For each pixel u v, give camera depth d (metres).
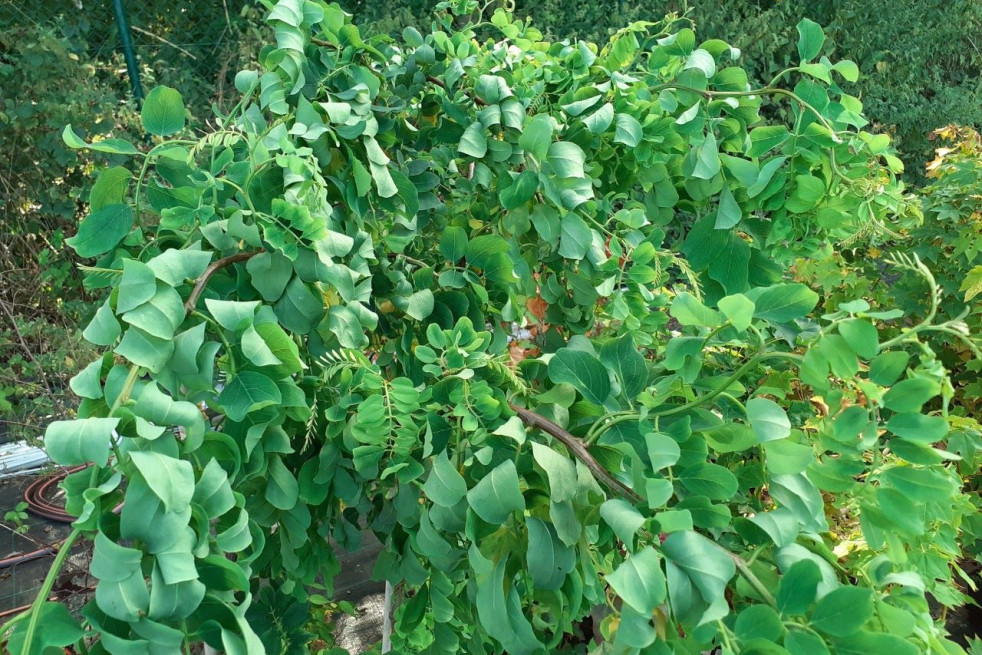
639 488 0.79
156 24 4.39
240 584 0.71
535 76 1.43
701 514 0.79
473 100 1.39
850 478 0.82
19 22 3.85
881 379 0.70
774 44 6.01
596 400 0.91
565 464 0.82
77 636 0.62
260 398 0.83
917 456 0.72
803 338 1.23
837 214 1.29
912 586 0.69
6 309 2.94
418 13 4.91
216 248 0.98
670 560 0.69
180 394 0.83
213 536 0.77
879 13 6.54
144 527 0.65
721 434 0.83
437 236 1.47
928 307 2.51
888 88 6.71
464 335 1.00
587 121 1.28
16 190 3.66
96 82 3.80
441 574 1.09
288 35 1.11
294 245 0.95
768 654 0.63
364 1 4.98
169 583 0.63
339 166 1.18
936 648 0.70
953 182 2.58
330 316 1.02
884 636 0.62
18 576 2.59
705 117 1.35
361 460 1.02
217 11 4.51
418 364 1.24
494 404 0.94
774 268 1.39
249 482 1.05
